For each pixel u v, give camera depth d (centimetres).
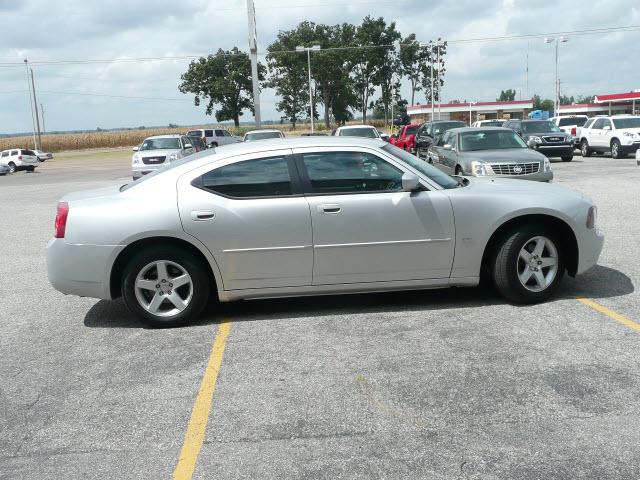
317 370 448
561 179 1733
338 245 548
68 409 406
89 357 499
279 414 384
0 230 1270
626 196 1311
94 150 8856
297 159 555
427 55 10431
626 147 2467
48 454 351
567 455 326
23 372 473
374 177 557
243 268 549
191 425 376
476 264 564
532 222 568
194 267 550
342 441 349
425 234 554
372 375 435
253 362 469
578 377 417
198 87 9094
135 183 582
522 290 568
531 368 434
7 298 705
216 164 557
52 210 1605
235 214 543
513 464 320
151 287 553
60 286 561
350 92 10100
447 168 1513
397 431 358
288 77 9856
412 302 600
